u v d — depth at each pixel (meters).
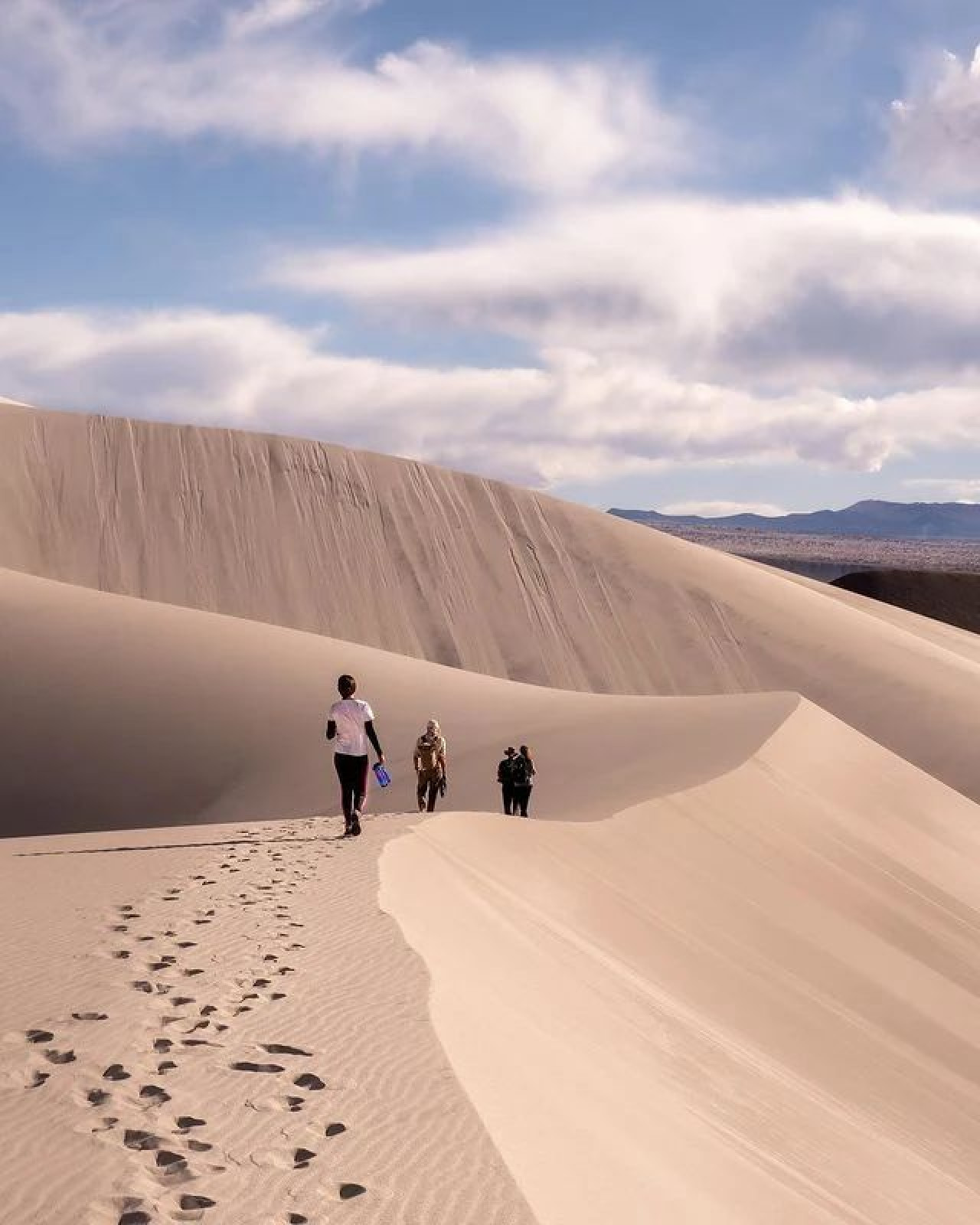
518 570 84.00
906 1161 8.98
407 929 7.87
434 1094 4.75
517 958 8.75
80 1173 3.98
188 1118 4.47
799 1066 11.21
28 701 35.50
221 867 10.79
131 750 33.75
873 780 30.11
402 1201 3.84
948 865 25.12
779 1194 5.77
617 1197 4.33
